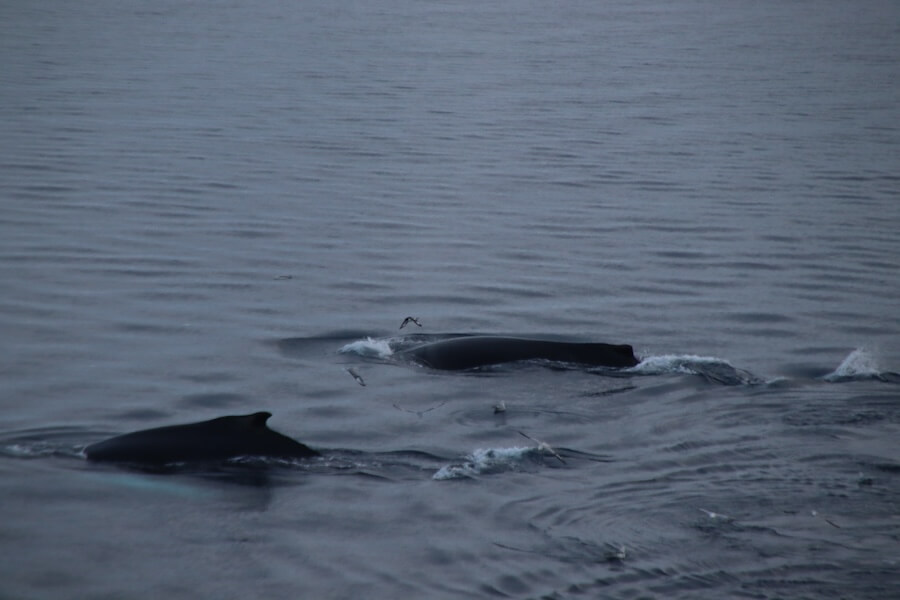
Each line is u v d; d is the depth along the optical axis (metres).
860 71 116.75
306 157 63.72
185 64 103.88
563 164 65.00
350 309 37.22
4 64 97.75
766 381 30.56
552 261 44.34
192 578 19.72
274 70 102.38
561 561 20.41
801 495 23.06
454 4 198.38
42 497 22.50
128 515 21.86
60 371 30.41
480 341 31.97
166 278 39.81
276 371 31.00
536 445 25.94
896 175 63.50
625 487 23.55
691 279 42.22
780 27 173.25
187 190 54.06
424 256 44.38
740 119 83.88
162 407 28.11
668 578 19.77
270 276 40.66
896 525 21.72
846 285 41.78
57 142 64.56
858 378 30.88
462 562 20.41
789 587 19.42
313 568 20.12
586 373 30.77
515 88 97.31
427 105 85.69
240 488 23.14
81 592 19.19
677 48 137.50
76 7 160.75
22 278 39.00
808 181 61.66
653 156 68.31
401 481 23.83
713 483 23.75
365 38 136.25
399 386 29.78
